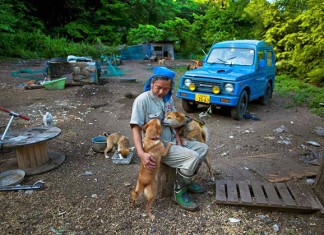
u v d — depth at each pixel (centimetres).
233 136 579
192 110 754
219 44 818
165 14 3338
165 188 341
